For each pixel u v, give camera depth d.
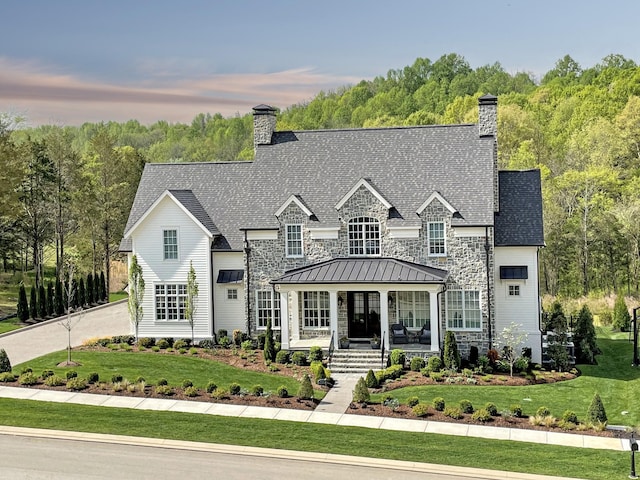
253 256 46.09
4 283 76.38
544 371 41.16
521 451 28.72
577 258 76.50
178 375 39.12
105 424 31.25
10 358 42.62
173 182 50.59
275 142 50.03
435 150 46.56
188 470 26.86
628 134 88.69
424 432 30.89
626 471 26.81
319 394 36.56
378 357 41.84
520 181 46.72
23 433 30.22
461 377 38.97
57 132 76.19
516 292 43.53
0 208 62.09
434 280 40.84
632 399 36.56
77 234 77.00
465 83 153.12
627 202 74.81
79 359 41.72
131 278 46.41
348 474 26.58
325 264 44.25
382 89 173.62
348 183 46.53
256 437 30.14
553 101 118.94
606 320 58.16
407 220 43.72
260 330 46.22
